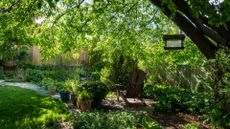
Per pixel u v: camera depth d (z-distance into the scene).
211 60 4.76
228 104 5.96
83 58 22.44
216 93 6.06
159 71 14.96
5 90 12.85
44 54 7.57
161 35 9.52
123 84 11.18
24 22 6.12
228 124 5.98
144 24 8.60
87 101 9.14
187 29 4.64
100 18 7.81
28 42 7.05
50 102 10.16
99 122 6.83
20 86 14.70
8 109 8.84
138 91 10.87
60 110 8.88
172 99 9.27
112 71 10.95
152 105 10.22
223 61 5.05
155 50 10.29
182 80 14.05
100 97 9.70
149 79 14.71
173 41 6.21
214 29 4.28
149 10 8.54
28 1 5.95
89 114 7.46
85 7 6.99
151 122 7.04
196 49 9.96
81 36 7.61
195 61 10.39
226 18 2.68
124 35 8.51
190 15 4.23
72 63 21.73
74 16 7.00
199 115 8.41
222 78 5.59
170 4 3.46
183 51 10.25
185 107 9.08
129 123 6.97
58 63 21.22
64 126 7.12
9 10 5.98
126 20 8.24
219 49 4.51
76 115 7.99
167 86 14.12
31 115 8.05
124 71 10.94
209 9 2.79
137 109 9.59
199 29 4.54
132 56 10.51
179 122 7.81
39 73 17.38
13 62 20.09
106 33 8.45
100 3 6.87
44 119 7.57
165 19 8.91
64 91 10.80
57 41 7.49
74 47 7.77
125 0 7.52
